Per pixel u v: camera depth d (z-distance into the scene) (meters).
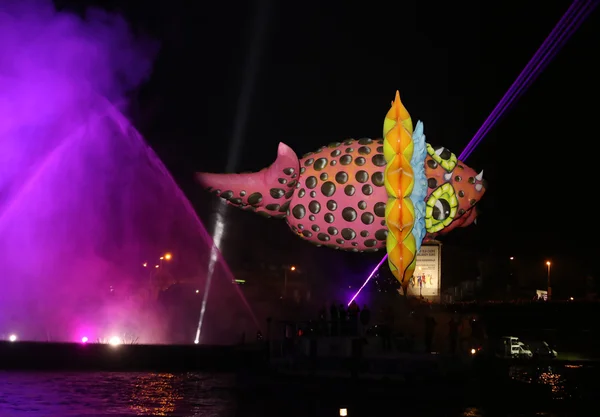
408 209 16.30
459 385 18.17
